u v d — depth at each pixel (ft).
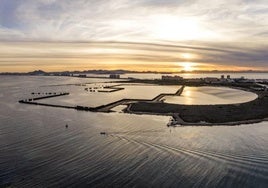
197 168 178.29
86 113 382.22
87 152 207.82
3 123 313.53
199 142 229.86
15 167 179.63
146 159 193.36
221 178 164.66
